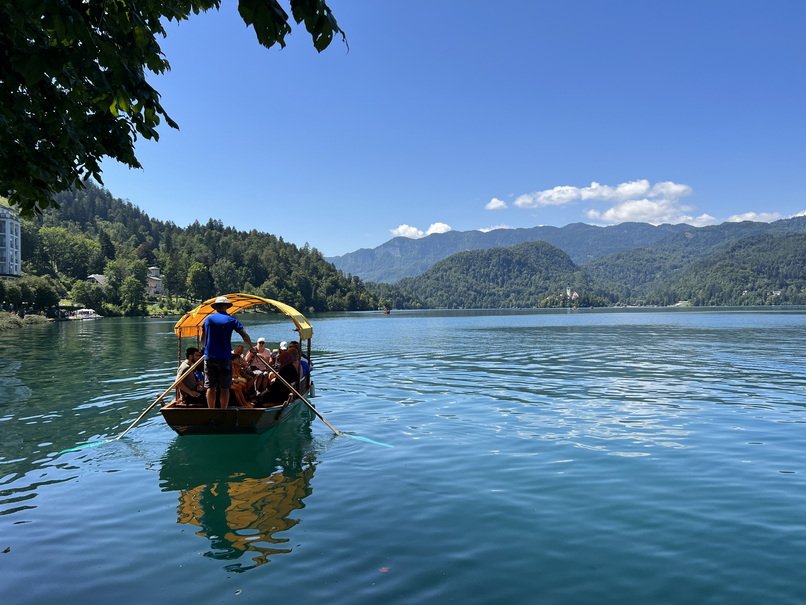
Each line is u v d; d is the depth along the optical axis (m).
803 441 11.27
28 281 98.25
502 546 6.43
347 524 7.10
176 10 5.54
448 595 5.31
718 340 43.94
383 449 10.84
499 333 58.91
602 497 8.05
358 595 5.32
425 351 34.91
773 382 19.89
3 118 4.93
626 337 49.75
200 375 13.57
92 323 87.75
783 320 91.62
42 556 6.25
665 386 19.09
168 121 5.57
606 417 13.83
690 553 6.24
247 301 16.64
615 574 5.75
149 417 13.85
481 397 16.94
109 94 5.16
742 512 7.46
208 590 5.45
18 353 31.94
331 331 64.38
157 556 6.22
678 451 10.55
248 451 10.75
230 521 7.24
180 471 9.47
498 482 8.75
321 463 9.89
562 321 102.38
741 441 11.30
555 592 5.38
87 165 6.12
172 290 170.25
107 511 7.64
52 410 14.72
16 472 9.46
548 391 18.11
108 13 4.90
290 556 6.18
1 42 4.55
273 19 3.68
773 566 5.91
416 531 6.87
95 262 175.88
